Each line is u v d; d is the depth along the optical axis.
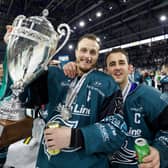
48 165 0.91
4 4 7.94
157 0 7.18
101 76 0.96
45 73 1.02
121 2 7.41
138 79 4.18
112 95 0.89
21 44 0.84
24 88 0.92
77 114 0.91
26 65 0.86
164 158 0.97
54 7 7.93
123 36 11.16
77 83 0.97
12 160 1.13
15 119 0.78
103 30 10.61
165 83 3.78
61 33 0.88
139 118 1.25
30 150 1.11
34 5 7.92
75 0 7.55
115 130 0.82
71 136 0.77
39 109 1.05
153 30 9.43
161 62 12.02
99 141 0.79
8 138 0.74
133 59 14.30
